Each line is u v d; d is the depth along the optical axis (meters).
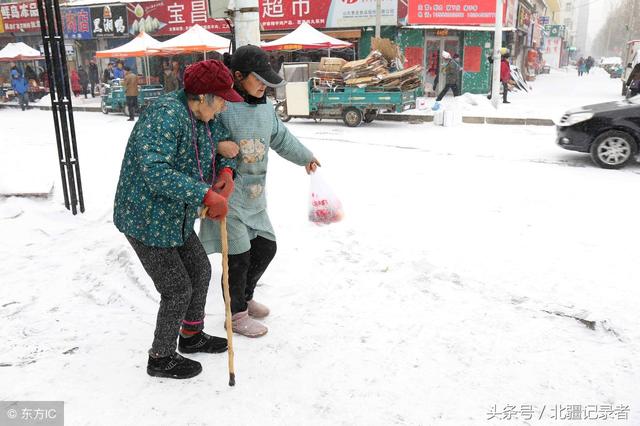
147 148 2.40
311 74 16.59
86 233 5.26
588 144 9.02
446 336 3.33
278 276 4.26
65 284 4.05
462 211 6.13
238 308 3.29
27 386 2.76
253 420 2.54
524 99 21.55
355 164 9.12
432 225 5.60
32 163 9.22
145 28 24.75
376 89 14.59
